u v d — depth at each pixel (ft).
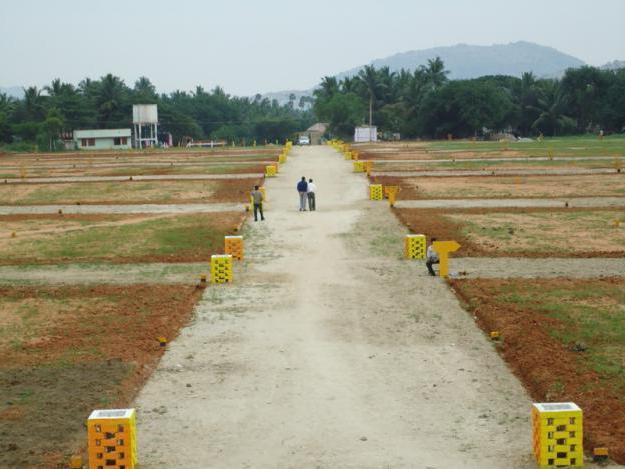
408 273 81.97
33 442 40.57
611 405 43.16
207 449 40.32
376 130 428.97
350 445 40.42
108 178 201.57
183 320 64.95
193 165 244.01
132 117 447.83
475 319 63.93
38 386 48.83
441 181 177.37
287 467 38.01
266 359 54.75
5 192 173.88
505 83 475.31
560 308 64.44
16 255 97.14
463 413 44.42
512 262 86.58
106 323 63.67
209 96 607.78
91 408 45.11
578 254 90.38
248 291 75.25
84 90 532.32
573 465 37.11
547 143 330.95
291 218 124.16
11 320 65.57
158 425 43.52
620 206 130.00
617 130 415.44
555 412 36.86
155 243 103.50
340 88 499.10
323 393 48.03
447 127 426.10
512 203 137.90
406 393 47.78
